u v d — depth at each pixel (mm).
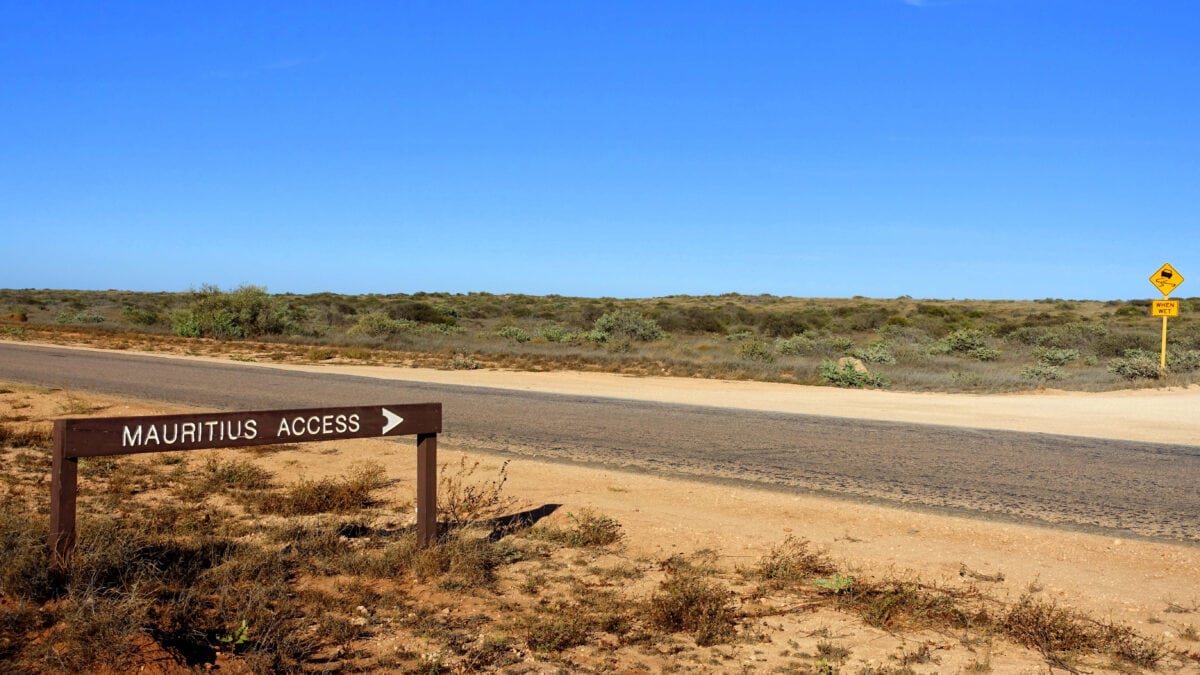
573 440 13406
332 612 5746
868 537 7992
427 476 6988
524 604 6125
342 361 30047
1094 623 5887
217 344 37500
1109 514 8953
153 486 9375
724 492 9750
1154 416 17672
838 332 61531
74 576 5379
